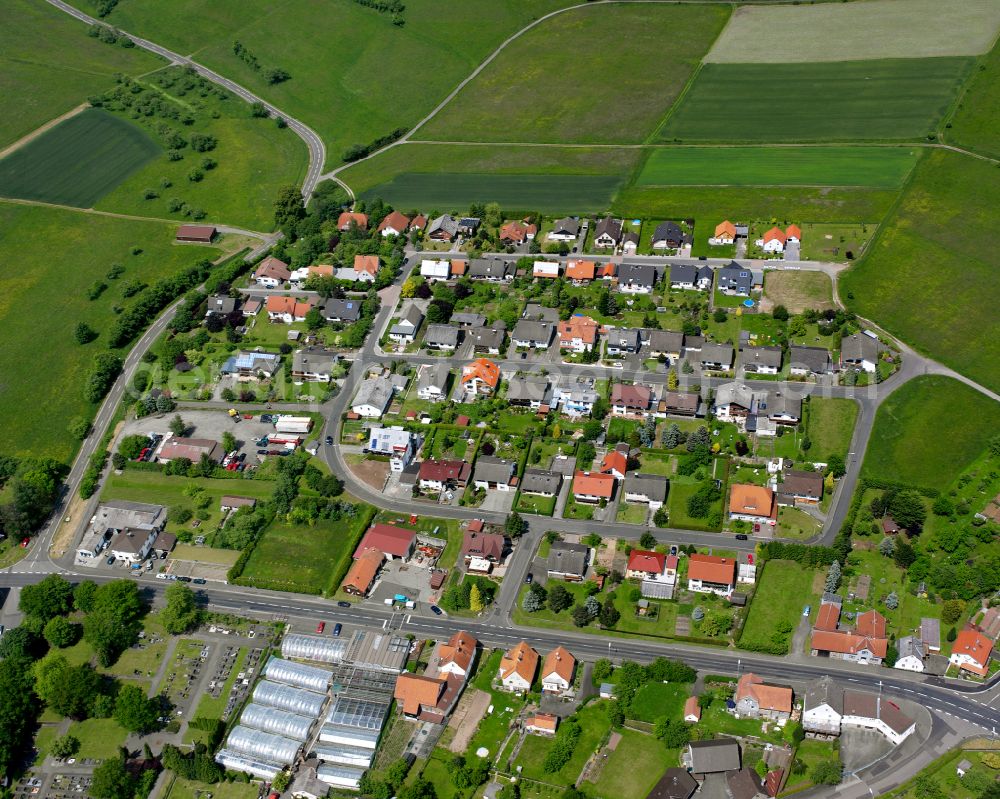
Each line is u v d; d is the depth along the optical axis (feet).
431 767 603.26
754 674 633.20
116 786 599.57
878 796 568.41
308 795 597.93
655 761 595.47
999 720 604.08
